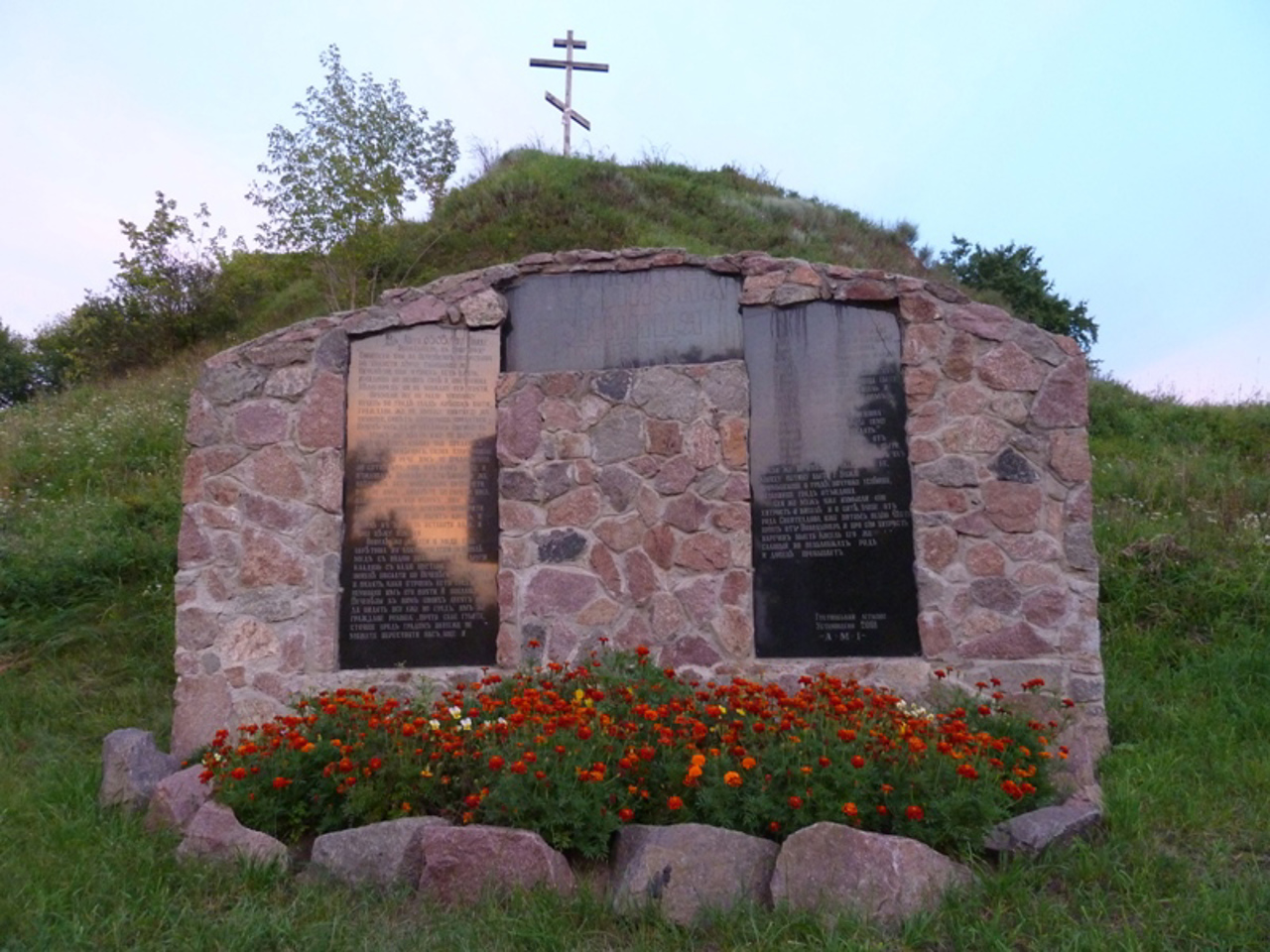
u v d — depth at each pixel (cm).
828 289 711
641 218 1906
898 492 688
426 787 501
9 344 2238
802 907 414
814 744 481
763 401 717
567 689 606
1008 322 682
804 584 693
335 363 734
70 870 465
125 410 1377
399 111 1560
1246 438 1327
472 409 738
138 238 1884
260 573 712
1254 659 722
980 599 662
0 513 1070
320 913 430
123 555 937
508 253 1709
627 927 416
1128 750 618
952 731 506
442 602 720
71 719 728
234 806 507
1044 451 670
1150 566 855
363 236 1526
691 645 690
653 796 482
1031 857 458
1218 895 419
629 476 715
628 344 739
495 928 409
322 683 698
